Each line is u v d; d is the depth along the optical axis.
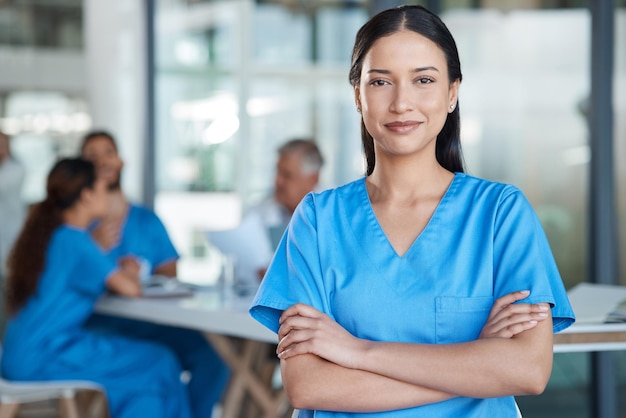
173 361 4.16
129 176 6.01
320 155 4.53
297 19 5.77
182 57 5.94
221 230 4.15
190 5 5.91
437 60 1.75
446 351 1.68
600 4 3.94
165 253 4.75
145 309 3.93
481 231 1.78
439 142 1.93
